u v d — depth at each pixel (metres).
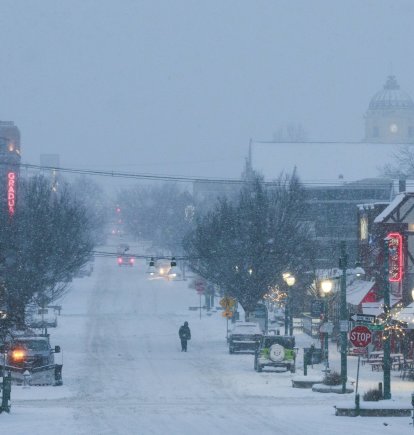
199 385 88.69
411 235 126.44
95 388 86.19
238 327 124.31
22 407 71.00
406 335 110.44
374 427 58.50
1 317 84.56
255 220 147.88
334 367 107.75
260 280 147.50
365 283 133.12
